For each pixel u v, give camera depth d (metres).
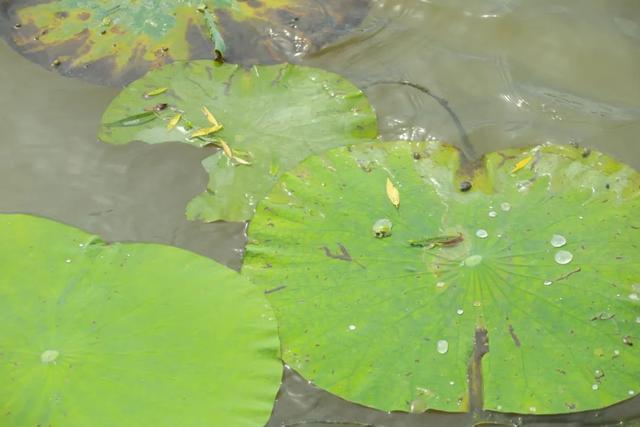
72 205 2.99
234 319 2.86
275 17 3.21
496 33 3.19
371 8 3.24
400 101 3.11
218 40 3.14
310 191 2.97
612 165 2.99
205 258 2.92
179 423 2.78
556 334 2.84
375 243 2.92
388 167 3.00
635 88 3.12
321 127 3.06
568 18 3.21
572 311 2.86
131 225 2.97
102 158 3.04
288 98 3.10
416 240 2.92
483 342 2.84
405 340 2.84
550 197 2.96
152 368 2.82
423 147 3.02
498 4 3.23
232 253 2.94
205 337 2.85
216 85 3.11
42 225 2.95
